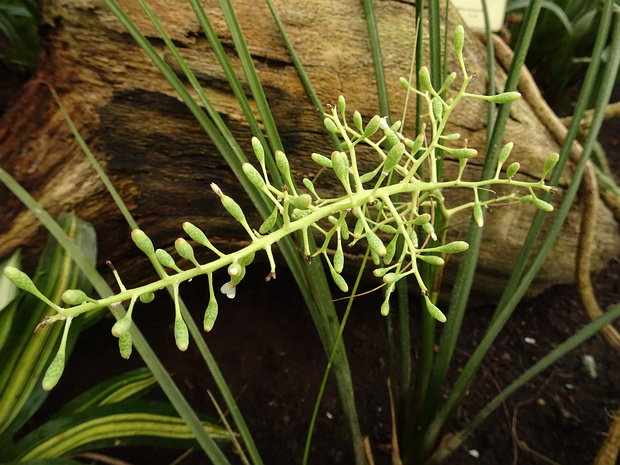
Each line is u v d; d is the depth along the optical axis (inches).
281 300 31.5
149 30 19.5
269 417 26.1
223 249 26.3
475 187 12.1
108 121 20.5
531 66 44.4
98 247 22.6
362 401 27.0
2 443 17.6
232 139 15.8
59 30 19.3
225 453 24.4
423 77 11.3
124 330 8.1
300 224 10.4
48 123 20.0
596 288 33.6
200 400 26.5
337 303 31.5
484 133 23.3
